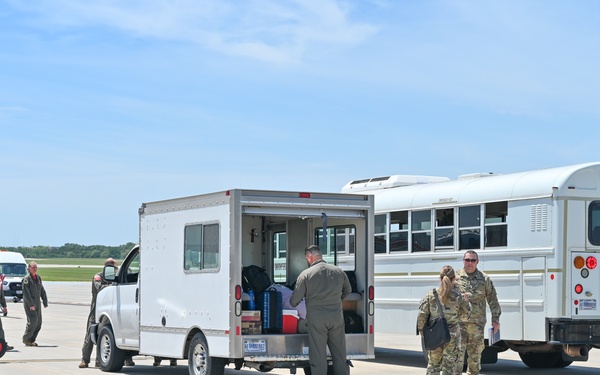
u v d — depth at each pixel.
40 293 20.78
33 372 15.38
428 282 16.50
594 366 17.44
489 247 15.38
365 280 13.34
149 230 14.37
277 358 12.47
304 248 14.38
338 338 12.52
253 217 14.78
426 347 11.52
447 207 16.20
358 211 13.35
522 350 15.48
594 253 14.48
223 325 12.42
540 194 14.54
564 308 14.21
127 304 15.02
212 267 12.76
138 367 16.33
